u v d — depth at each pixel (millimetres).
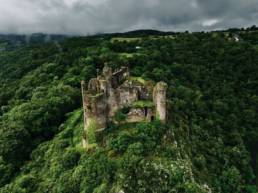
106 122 67562
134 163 59406
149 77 117000
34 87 124625
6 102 127250
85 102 66375
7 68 162250
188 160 68312
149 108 66875
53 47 171625
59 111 99812
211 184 72500
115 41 162750
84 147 69562
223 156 89500
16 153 87688
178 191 58781
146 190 57719
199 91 123625
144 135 63562
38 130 94438
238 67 147625
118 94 68000
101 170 61438
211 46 165875
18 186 74125
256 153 106438
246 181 90438
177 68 135000
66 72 130750
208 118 106812
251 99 127375
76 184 63594
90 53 141875
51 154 80375
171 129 69125
